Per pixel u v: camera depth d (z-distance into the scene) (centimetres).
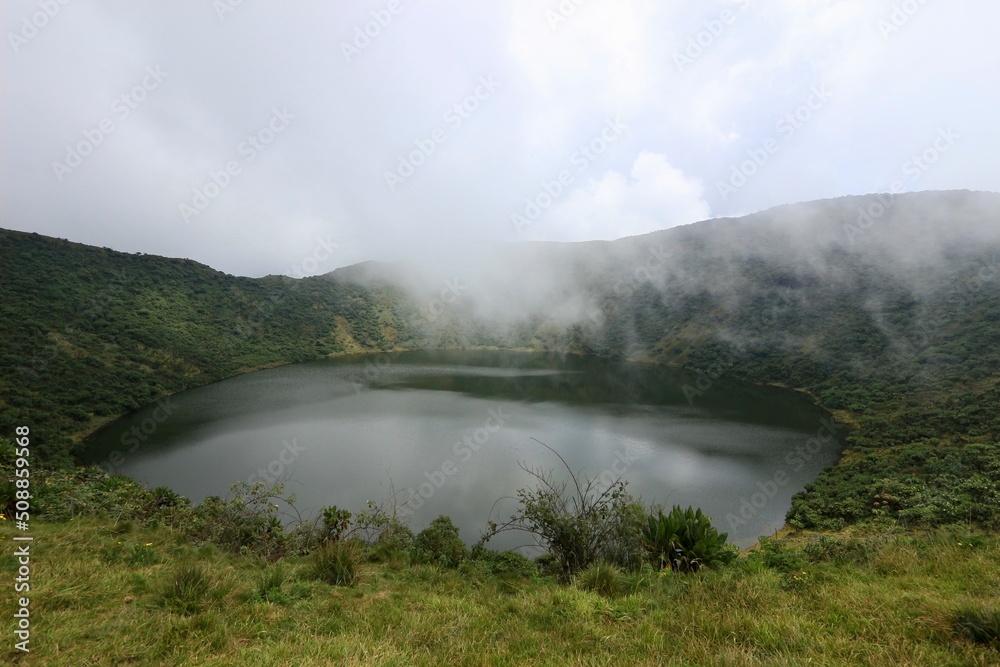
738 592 492
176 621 392
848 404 3903
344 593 549
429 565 755
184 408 4338
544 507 771
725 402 4628
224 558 707
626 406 4531
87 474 1403
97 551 612
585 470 2655
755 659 336
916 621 387
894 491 1862
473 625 446
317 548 762
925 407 3148
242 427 3691
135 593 470
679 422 3844
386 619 456
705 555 672
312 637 387
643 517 755
